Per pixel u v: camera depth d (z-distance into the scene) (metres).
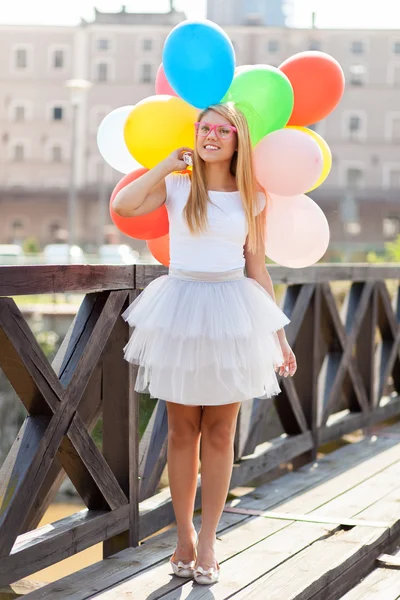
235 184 2.81
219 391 2.64
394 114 51.50
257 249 2.88
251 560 3.01
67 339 2.88
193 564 2.86
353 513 3.65
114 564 2.96
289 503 3.81
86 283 2.80
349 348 5.19
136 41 52.56
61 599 2.64
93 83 52.50
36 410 2.69
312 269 4.52
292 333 4.38
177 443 2.88
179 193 2.77
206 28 2.74
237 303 2.68
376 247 43.91
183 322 2.64
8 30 52.34
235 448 3.94
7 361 2.55
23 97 52.62
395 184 51.50
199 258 2.70
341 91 3.16
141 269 3.15
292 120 3.20
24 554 2.56
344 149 51.66
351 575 3.11
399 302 6.66
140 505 3.39
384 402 6.06
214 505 2.84
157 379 2.68
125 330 3.11
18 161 52.41
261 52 52.47
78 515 2.95
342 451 5.01
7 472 2.62
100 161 52.06
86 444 2.86
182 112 2.84
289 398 4.44
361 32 51.72
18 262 25.38
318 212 3.15
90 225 51.59
